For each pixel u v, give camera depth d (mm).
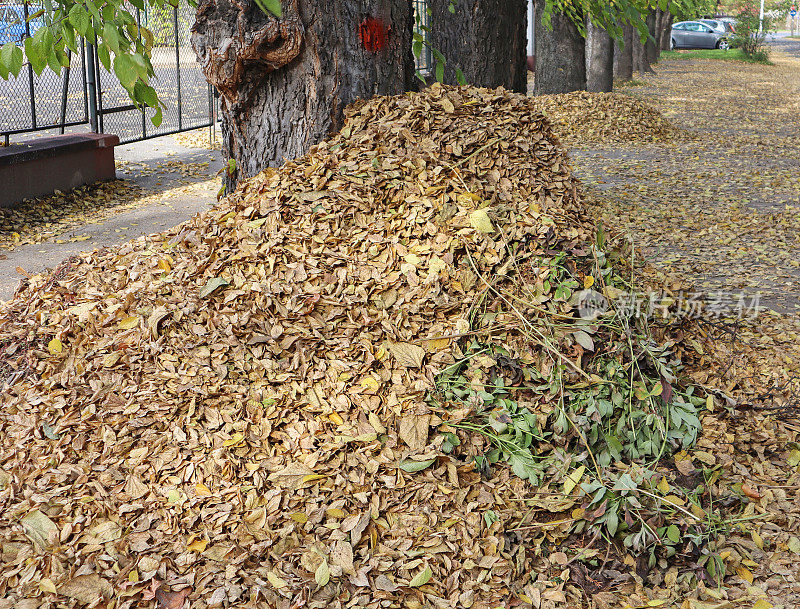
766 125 14578
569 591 2543
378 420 2934
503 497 2795
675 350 3758
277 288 3336
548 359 3145
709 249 6367
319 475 2756
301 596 2383
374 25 4301
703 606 2471
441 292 3287
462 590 2480
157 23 10375
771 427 3492
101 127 9148
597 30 16625
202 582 2426
